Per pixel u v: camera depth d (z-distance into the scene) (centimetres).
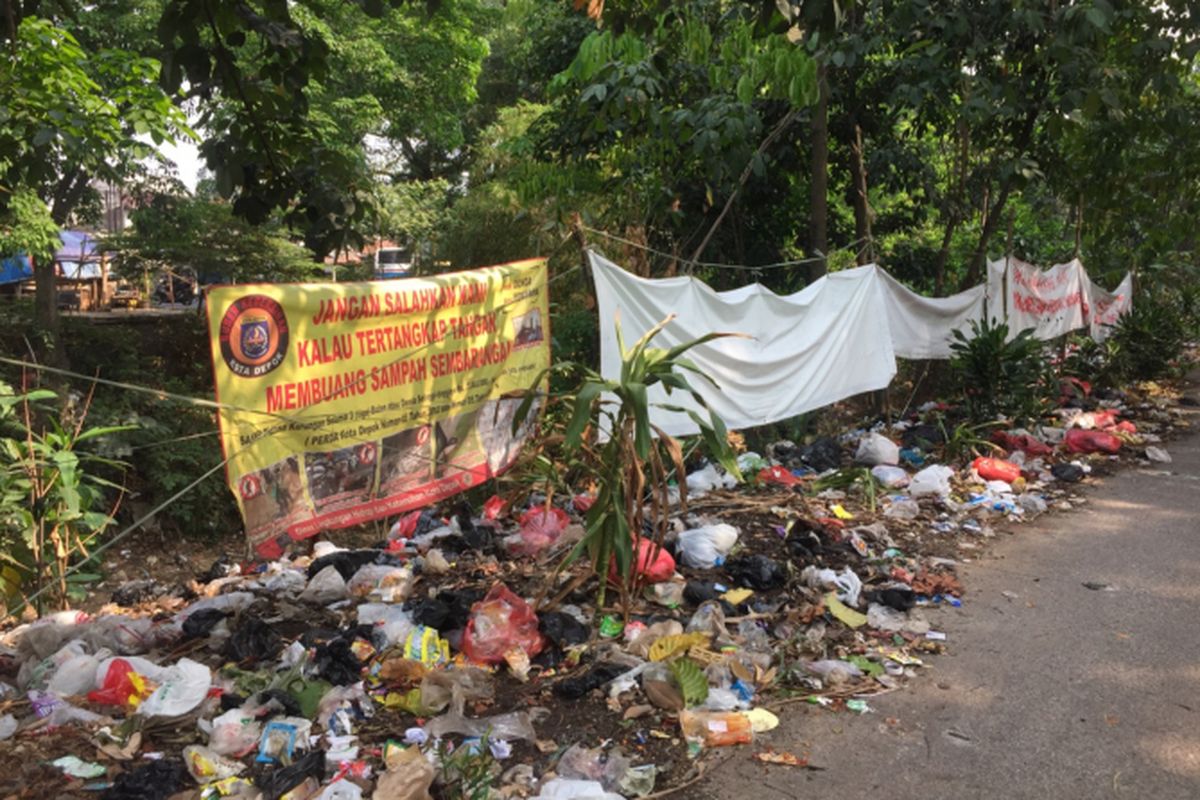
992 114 1037
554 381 1113
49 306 1368
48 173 659
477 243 1809
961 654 455
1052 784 341
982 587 549
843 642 466
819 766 355
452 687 390
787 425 1047
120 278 1720
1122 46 1116
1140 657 445
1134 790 336
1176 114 1181
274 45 500
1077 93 1003
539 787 334
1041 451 891
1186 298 1823
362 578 538
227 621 495
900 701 407
